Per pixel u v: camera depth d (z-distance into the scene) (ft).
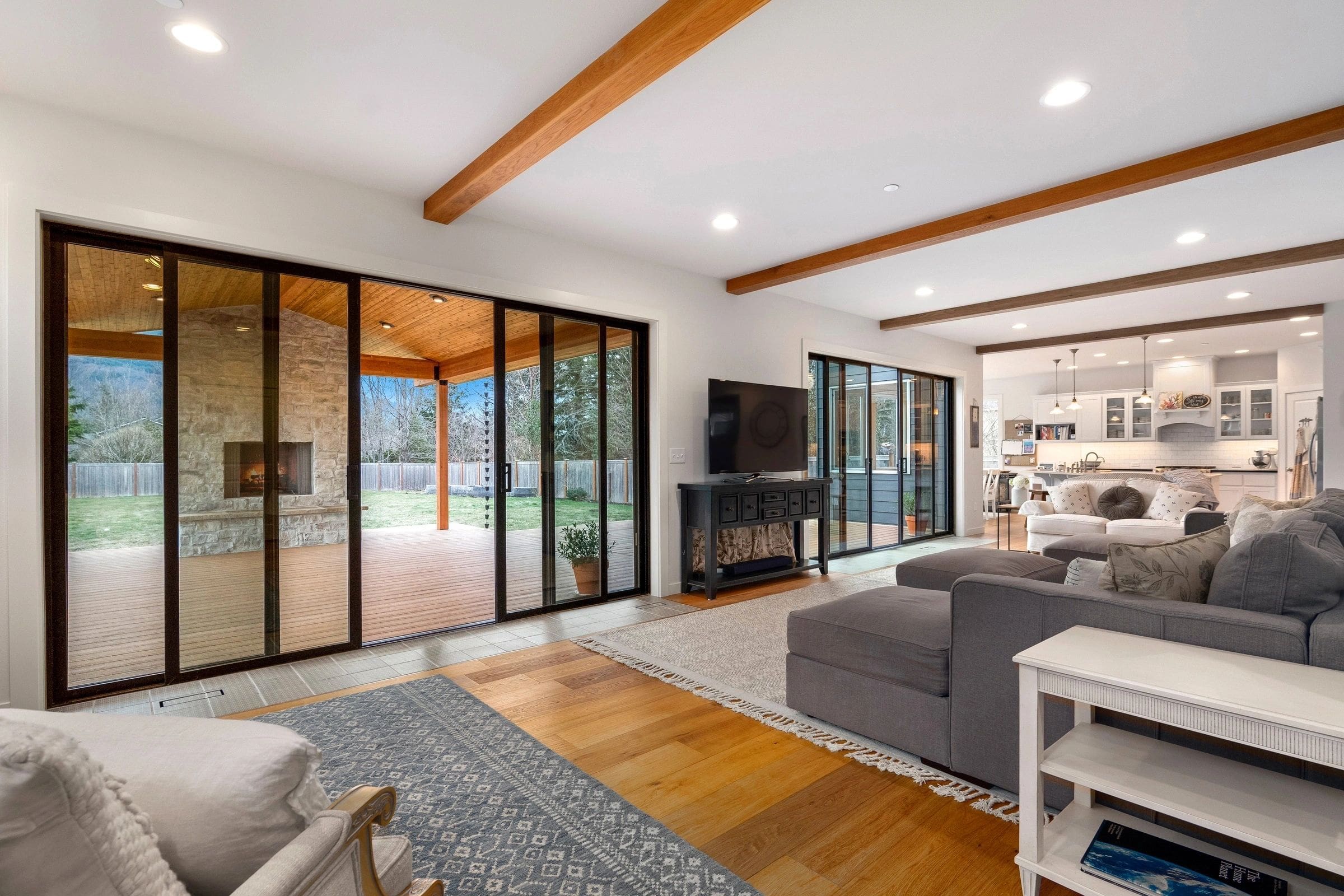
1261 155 9.60
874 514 23.68
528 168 10.32
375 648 11.94
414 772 7.38
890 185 11.44
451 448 38.55
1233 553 5.77
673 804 6.74
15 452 8.55
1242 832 4.26
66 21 7.04
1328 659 4.91
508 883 5.47
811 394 21.07
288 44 7.51
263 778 2.60
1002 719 6.64
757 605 15.25
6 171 8.52
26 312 8.61
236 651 10.63
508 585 13.97
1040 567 12.40
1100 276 17.24
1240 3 6.76
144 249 9.86
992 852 5.93
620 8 6.95
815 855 5.89
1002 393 40.01
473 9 6.93
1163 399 32.99
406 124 9.35
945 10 6.87
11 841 1.76
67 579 9.41
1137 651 5.30
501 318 13.73
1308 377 28.12
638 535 16.40
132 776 2.59
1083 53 7.64
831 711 8.35
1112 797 6.03
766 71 8.00
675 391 16.52
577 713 9.04
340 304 11.55
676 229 13.70
